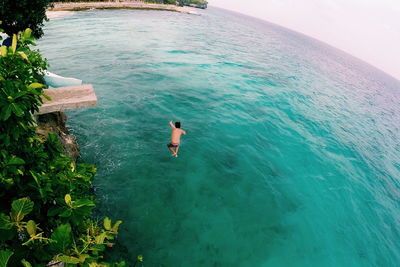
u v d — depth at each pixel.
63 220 2.76
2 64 2.54
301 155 12.10
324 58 75.69
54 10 41.00
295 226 7.83
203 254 6.17
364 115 23.23
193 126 12.16
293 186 9.71
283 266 6.47
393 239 8.64
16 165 2.61
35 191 2.77
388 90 58.41
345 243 7.84
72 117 10.57
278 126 14.48
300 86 25.34
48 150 3.39
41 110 6.35
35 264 2.37
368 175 12.29
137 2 66.69
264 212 8.02
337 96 26.92
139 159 8.89
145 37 30.95
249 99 17.52
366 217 9.29
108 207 6.69
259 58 34.62
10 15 10.89
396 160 15.33
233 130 12.67
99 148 8.95
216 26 66.38
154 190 7.72
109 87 14.61
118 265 2.90
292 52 56.81
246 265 6.21
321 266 6.82
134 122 11.31
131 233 6.19
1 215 2.17
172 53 25.62
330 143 14.41
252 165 10.27
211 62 25.34
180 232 6.59
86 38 26.28
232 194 8.42
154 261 5.69
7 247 2.28
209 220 7.21
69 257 2.26
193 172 8.96
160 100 14.19
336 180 10.94
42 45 21.47
